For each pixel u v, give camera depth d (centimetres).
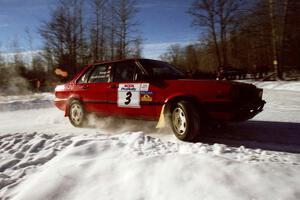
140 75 515
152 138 454
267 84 1986
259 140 485
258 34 2431
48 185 312
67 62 3000
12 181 350
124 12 2902
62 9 2967
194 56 5284
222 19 2848
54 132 595
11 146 493
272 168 280
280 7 2288
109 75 596
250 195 239
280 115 714
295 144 457
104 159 354
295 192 235
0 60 2814
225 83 458
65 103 676
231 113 442
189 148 402
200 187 262
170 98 481
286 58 2689
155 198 266
